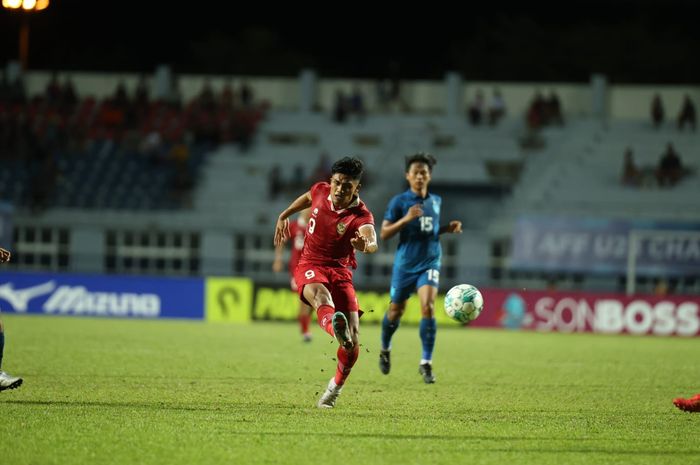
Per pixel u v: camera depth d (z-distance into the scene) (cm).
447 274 10506
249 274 10481
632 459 2261
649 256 9812
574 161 12212
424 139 12456
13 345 5147
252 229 10438
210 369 4156
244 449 2266
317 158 12375
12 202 11462
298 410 2900
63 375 3728
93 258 10344
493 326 9025
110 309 8881
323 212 2941
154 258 10562
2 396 3022
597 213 11219
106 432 2442
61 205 11400
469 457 2239
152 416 2711
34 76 13350
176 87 13450
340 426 2617
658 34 17325
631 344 7106
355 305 2981
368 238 2825
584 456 2283
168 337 6275
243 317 8900
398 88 13100
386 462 2156
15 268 10638
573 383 4009
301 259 3014
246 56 18075
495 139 12531
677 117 13125
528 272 10338
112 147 12288
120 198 11506
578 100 13225
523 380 4081
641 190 11594
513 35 17400
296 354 5112
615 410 3117
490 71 17262
